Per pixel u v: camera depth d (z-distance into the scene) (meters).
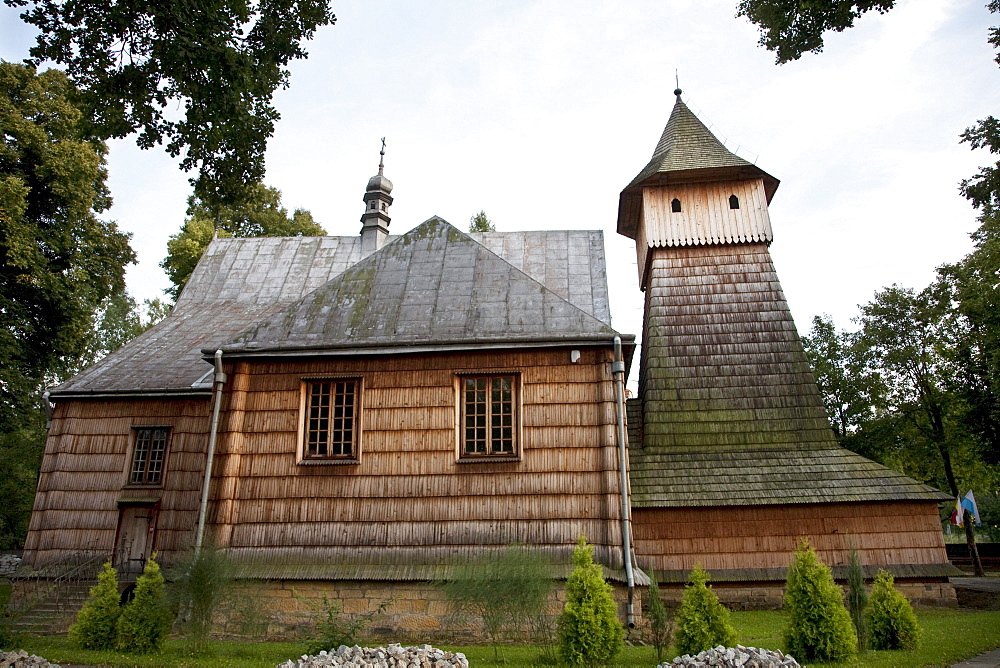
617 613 13.15
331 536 14.37
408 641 13.34
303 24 13.65
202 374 19.27
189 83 12.73
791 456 21.59
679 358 23.86
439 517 14.26
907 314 36.28
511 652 11.86
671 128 28.78
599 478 14.08
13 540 37.25
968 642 12.39
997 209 26.61
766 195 27.69
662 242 25.72
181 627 12.82
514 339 14.87
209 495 14.77
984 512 48.38
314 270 24.50
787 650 10.80
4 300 23.47
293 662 9.59
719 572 19.98
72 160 24.78
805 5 13.71
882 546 19.91
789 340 23.70
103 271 27.45
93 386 19.41
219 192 14.73
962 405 32.88
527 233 23.77
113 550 18.22
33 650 12.01
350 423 15.30
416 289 16.55
